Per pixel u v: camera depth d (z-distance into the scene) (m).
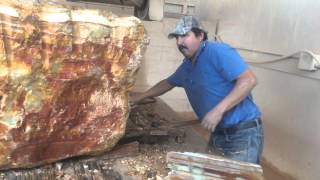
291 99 2.82
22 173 1.24
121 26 1.31
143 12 3.41
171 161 1.26
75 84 1.26
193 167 1.23
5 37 1.08
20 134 1.17
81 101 1.30
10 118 1.14
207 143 1.80
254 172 1.26
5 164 1.19
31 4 1.16
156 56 3.41
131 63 1.37
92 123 1.34
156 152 1.57
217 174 1.21
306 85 2.66
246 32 3.36
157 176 1.30
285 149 2.90
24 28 1.11
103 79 1.32
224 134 1.81
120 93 1.39
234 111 1.74
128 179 1.29
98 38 1.26
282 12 2.91
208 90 1.75
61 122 1.27
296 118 2.77
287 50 2.85
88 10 1.27
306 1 2.65
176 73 1.95
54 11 1.19
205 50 1.70
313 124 2.60
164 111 2.19
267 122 3.11
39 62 1.16
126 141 1.58
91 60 1.27
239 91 1.59
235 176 1.21
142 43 1.38
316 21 2.55
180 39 1.70
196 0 3.88
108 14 1.32
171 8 3.77
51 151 1.29
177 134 1.79
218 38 3.78
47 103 1.21
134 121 1.83
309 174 2.64
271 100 3.05
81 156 1.40
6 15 1.08
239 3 3.45
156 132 1.69
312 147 2.62
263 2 3.13
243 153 1.77
